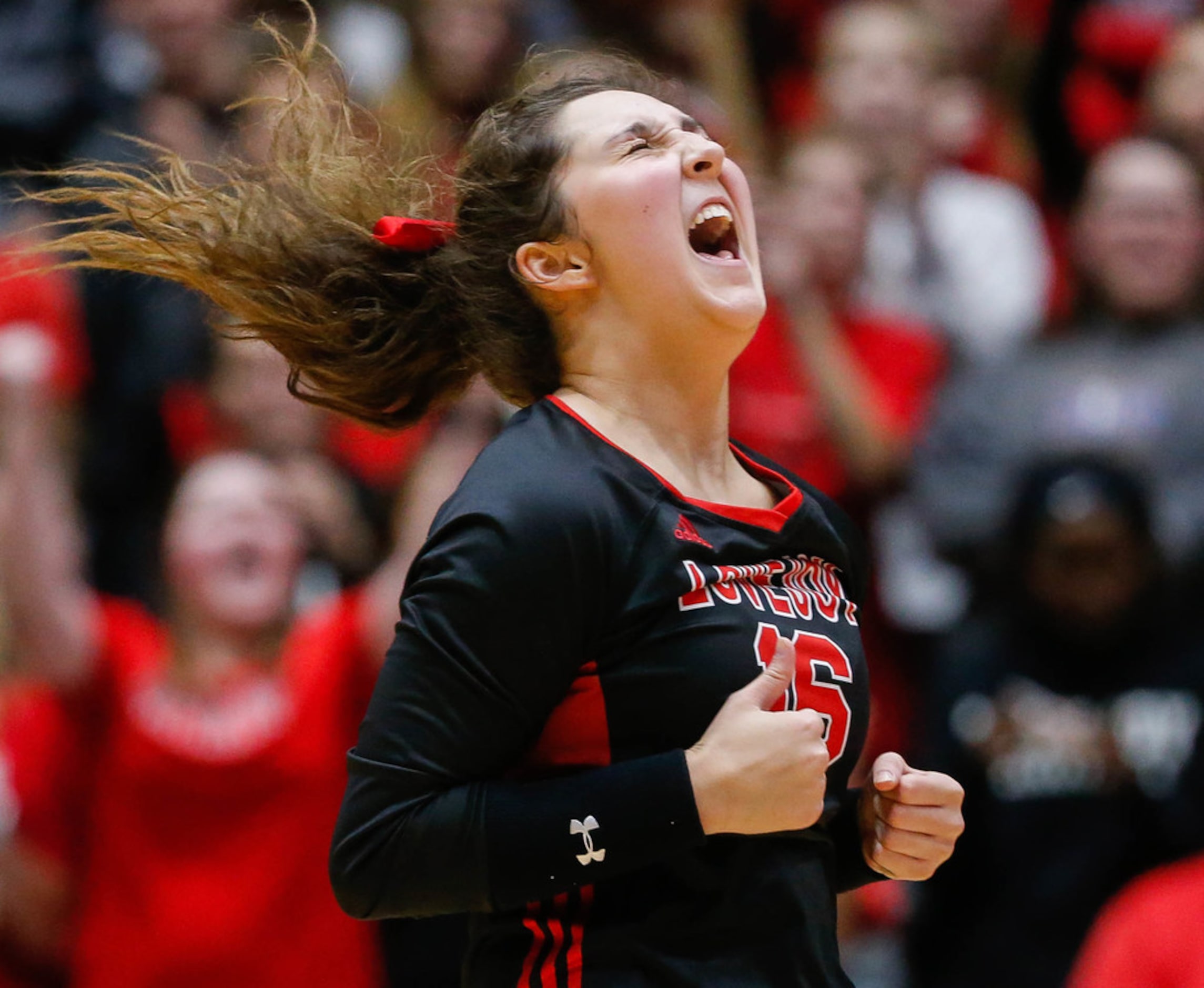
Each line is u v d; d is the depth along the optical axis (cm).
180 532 1302
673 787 591
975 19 2123
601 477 625
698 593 623
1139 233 1622
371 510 1539
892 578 1587
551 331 679
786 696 627
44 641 1276
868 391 1616
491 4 1722
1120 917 1130
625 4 1959
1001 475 1568
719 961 618
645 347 654
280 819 1238
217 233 715
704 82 1956
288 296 706
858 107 1845
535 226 666
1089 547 1296
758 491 685
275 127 742
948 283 1834
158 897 1229
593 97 679
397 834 602
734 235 677
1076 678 1306
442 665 604
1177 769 1264
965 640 1374
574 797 595
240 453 1524
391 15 1895
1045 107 2153
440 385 732
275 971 1218
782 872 631
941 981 1275
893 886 1477
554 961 620
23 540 1285
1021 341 1667
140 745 1248
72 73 1781
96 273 1594
